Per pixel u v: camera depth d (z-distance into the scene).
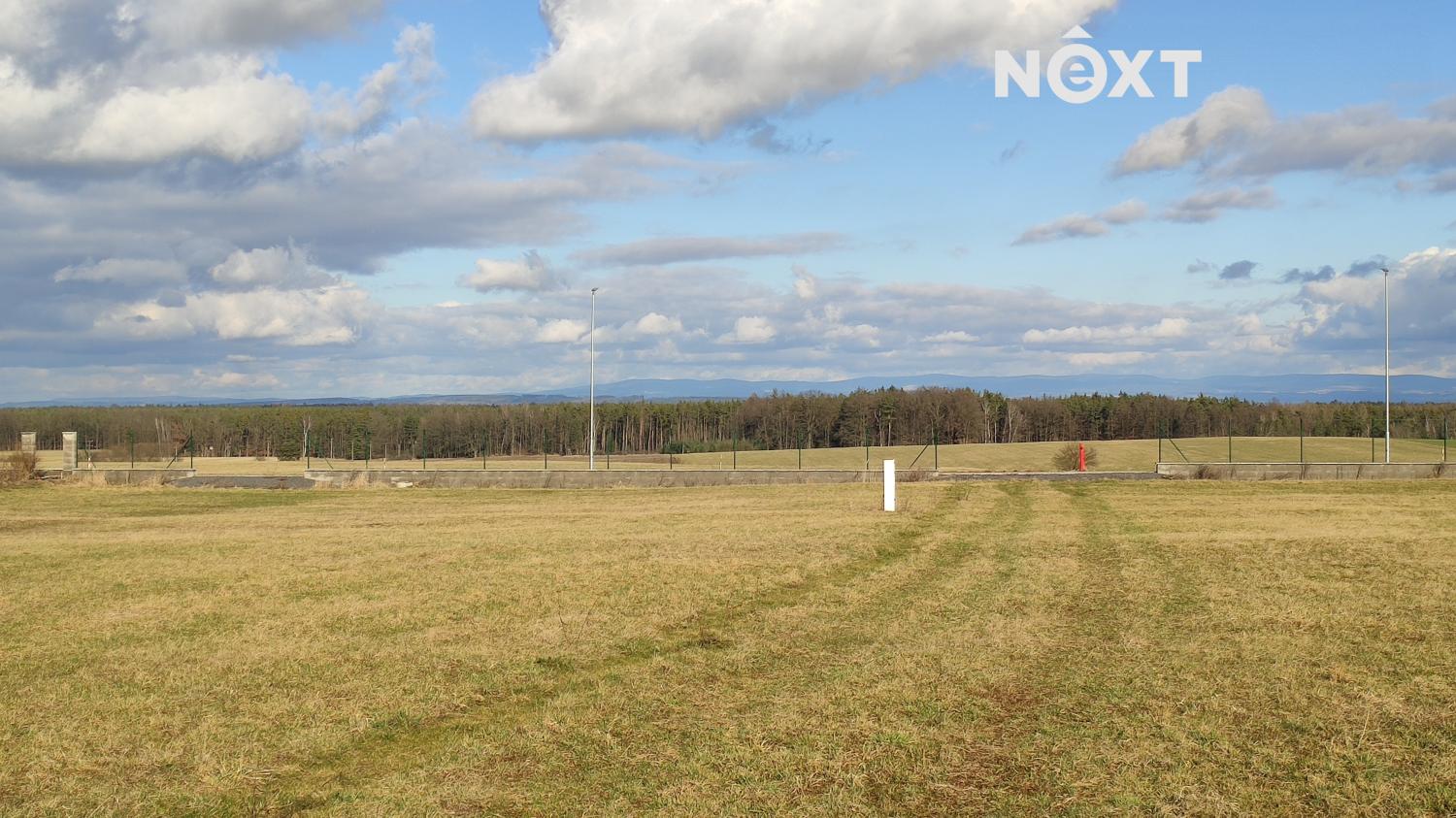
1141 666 9.83
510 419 88.25
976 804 6.41
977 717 8.22
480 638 11.46
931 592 14.34
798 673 9.77
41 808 6.54
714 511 27.80
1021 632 11.52
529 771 7.12
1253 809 6.23
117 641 11.51
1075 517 24.89
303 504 33.53
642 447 92.62
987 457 67.88
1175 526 22.70
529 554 18.61
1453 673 9.28
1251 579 14.99
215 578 16.16
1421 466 36.25
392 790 6.80
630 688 9.29
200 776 7.11
